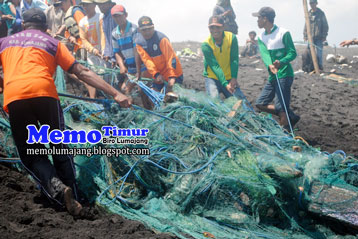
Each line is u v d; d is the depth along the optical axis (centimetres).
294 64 1502
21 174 445
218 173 411
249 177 402
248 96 936
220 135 468
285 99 666
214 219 397
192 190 405
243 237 372
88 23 724
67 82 760
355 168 455
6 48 394
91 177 437
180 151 453
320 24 1279
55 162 406
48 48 395
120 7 659
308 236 384
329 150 650
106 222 363
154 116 503
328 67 1412
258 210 399
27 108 381
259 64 1470
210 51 649
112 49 700
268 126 541
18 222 341
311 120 788
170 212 398
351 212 386
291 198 407
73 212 372
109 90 415
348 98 965
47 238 321
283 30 652
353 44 626
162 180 431
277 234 383
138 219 382
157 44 644
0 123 510
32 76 378
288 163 414
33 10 416
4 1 925
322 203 399
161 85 662
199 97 543
